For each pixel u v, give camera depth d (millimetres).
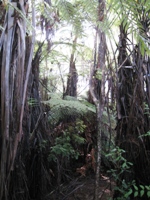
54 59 3076
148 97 1803
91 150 3199
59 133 2865
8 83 1078
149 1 947
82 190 2463
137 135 1767
